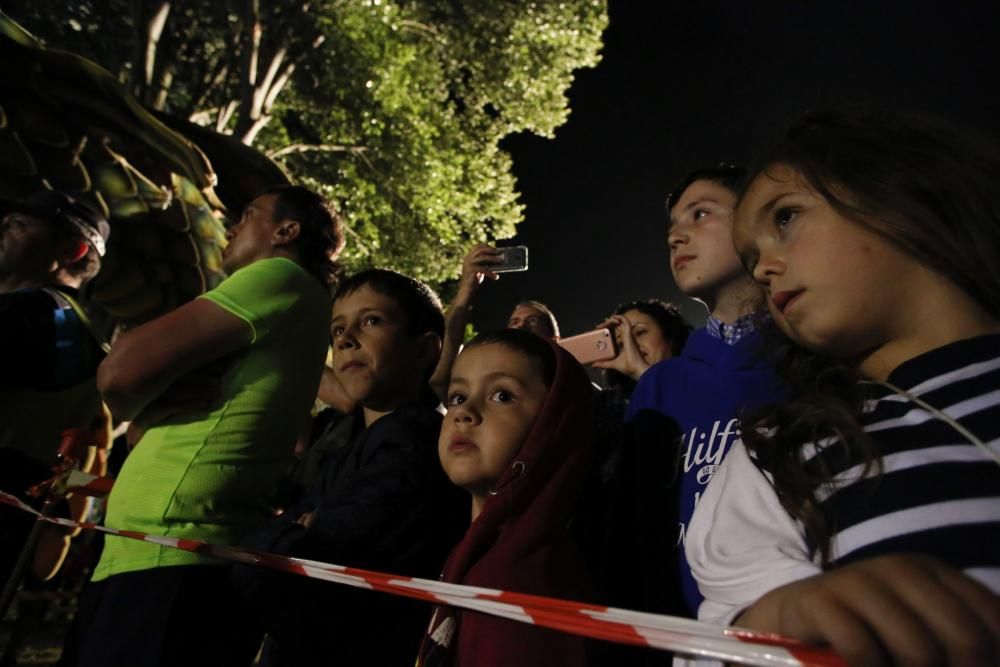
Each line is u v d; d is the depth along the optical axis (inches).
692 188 70.4
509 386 57.1
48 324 89.7
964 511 27.8
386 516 63.0
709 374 63.0
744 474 34.1
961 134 34.9
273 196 86.4
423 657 49.7
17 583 74.8
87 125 142.3
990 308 32.6
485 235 468.8
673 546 58.2
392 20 419.2
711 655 21.6
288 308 76.0
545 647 48.1
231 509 71.3
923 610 20.1
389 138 422.0
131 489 69.9
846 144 34.1
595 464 70.9
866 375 34.7
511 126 469.4
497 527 52.6
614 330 95.4
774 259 34.4
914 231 31.7
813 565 28.8
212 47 423.5
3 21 135.1
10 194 131.4
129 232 150.6
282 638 63.9
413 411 70.6
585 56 466.6
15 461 87.0
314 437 121.8
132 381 67.2
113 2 410.6
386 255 428.5
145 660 64.5
